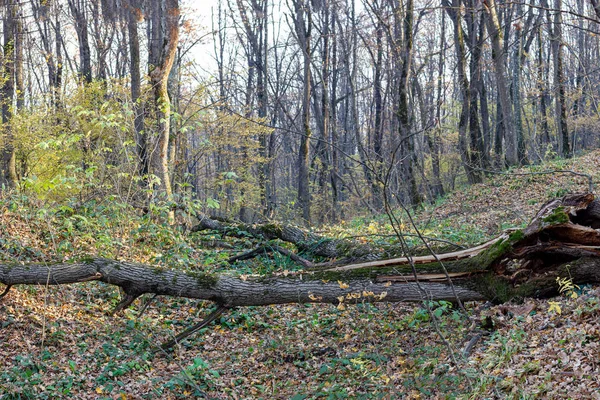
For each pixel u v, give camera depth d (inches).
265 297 319.0
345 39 1180.5
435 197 979.3
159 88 532.7
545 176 772.6
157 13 617.6
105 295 374.6
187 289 320.8
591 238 271.4
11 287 340.5
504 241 286.0
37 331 306.8
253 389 267.9
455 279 302.0
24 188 467.2
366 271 313.9
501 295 289.0
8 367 270.2
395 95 1067.3
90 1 987.9
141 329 334.0
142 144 514.0
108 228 432.1
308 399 243.3
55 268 311.9
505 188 770.8
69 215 451.5
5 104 777.6
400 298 305.9
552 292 276.4
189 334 328.5
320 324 337.1
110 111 562.3
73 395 256.5
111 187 444.1
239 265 445.1
